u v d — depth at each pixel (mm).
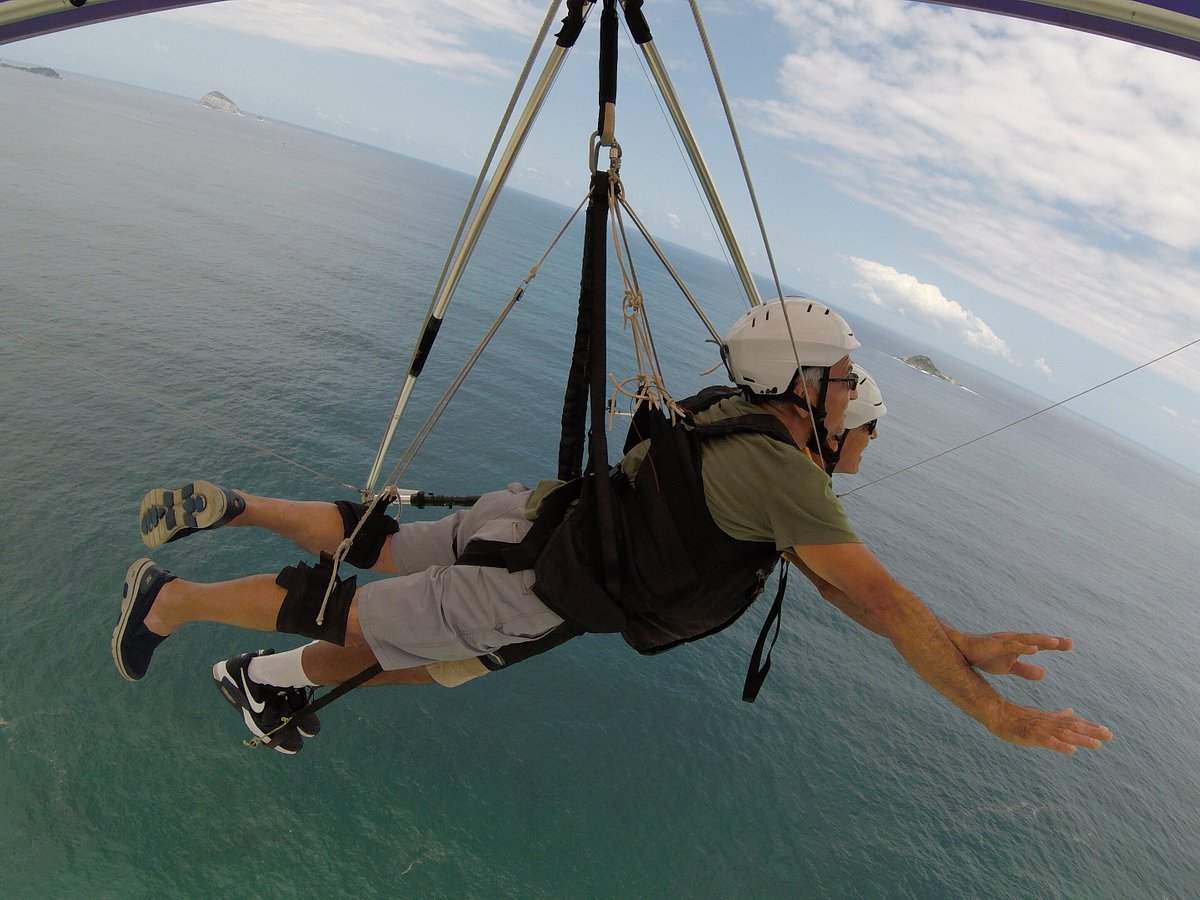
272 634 13469
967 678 2051
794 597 20172
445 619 2391
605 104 2281
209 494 2520
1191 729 21750
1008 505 44375
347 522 2881
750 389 2596
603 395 2299
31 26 3326
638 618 2428
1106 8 2561
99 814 10508
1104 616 29594
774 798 13945
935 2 2803
